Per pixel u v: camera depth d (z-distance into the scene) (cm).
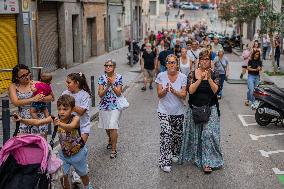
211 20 11688
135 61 3969
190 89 1119
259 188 1055
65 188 975
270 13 3094
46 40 3123
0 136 1441
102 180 1107
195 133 1167
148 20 8938
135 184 1080
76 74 1030
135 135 1539
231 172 1160
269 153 1330
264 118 1661
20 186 747
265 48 4188
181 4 15438
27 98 1052
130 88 2677
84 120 1034
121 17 5722
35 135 805
